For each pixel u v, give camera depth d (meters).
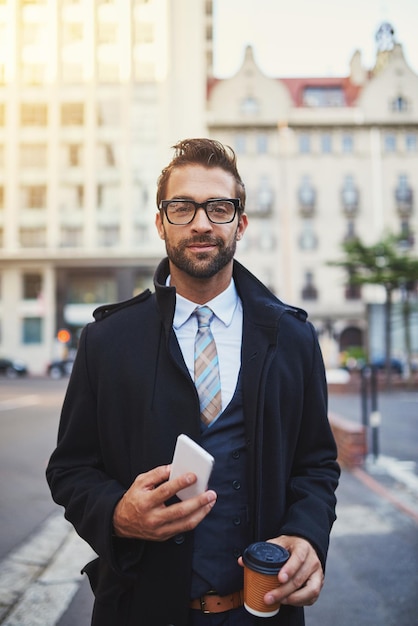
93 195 29.62
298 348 1.39
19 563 3.30
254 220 34.81
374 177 34.97
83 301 32.22
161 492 0.99
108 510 1.11
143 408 1.25
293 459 1.43
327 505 1.26
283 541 1.14
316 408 1.41
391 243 18.67
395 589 2.92
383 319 20.86
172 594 1.14
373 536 3.77
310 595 1.06
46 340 31.36
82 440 1.34
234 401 1.27
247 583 1.06
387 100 34.72
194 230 1.30
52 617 2.60
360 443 6.10
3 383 23.05
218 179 1.34
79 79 27.41
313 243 34.84
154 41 24.38
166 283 1.47
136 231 29.69
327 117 34.69
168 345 1.26
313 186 34.94
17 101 27.77
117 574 1.13
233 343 1.36
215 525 1.20
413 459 6.51
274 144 34.94
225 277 1.38
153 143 28.31
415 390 18.59
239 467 1.24
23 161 29.52
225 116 34.38
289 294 33.56
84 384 1.34
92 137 28.80
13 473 5.73
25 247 30.11
